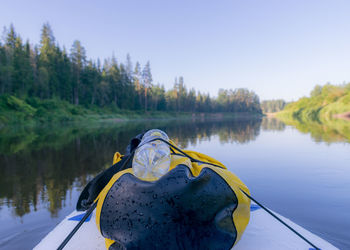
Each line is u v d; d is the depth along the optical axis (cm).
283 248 115
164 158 106
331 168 458
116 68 6844
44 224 239
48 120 3562
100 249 116
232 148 761
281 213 257
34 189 363
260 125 2402
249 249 112
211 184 93
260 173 432
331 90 6631
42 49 5259
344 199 294
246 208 104
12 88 4044
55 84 4947
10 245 200
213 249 89
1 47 4184
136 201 90
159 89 9406
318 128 1573
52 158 617
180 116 8638
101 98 6144
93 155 660
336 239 199
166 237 88
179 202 88
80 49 5844
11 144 918
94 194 149
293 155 608
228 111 12519
